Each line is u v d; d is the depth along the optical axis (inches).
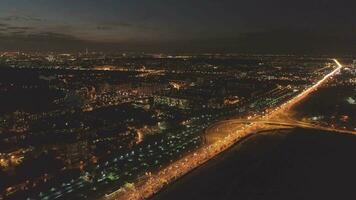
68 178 7401.6
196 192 7071.9
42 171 7815.0
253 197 7027.6
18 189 6988.2
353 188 7490.2
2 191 6894.7
